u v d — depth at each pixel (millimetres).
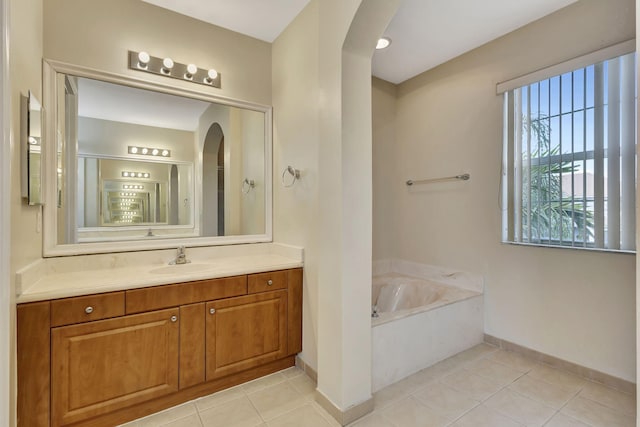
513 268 2396
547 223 2189
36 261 1642
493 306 2533
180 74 2230
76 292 1468
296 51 2268
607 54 1875
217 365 1877
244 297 1979
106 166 2041
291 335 2172
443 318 2307
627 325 1855
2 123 1127
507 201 2432
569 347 2105
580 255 2041
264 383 2027
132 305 1613
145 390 1649
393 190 3334
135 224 2146
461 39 2488
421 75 3092
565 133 2084
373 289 3010
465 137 2709
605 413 1689
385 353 1981
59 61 1817
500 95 2461
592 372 2002
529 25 2271
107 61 1977
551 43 2152
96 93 1994
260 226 2576
